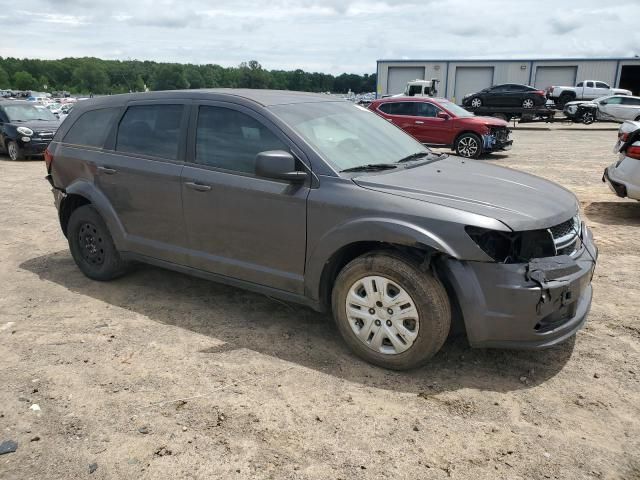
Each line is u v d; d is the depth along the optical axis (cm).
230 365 353
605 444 274
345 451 270
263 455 267
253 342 385
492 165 437
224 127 401
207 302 458
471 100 3008
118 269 492
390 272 324
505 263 306
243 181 381
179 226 425
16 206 869
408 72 4625
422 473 254
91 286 498
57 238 668
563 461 262
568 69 4372
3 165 1414
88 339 392
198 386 328
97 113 491
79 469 259
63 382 334
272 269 381
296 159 363
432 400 312
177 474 255
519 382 331
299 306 447
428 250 310
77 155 489
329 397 315
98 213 484
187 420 295
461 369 346
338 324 359
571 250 337
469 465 259
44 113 1614
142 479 252
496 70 4462
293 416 298
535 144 1952
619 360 355
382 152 406
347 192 341
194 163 411
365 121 446
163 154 431
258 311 439
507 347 314
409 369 340
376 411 302
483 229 303
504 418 295
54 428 290
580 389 322
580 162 1391
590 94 3494
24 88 14738
